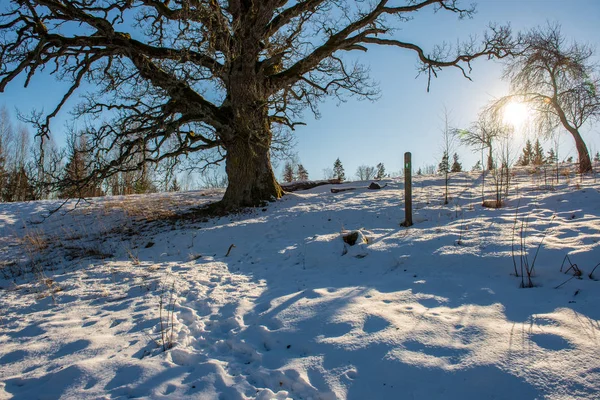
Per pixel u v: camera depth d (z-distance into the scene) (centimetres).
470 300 391
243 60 1182
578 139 1666
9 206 1620
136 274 658
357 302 420
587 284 382
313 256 645
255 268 654
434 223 721
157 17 1251
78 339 397
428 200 968
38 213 1481
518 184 1120
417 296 419
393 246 602
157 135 1092
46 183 1010
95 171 1038
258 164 1265
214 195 1738
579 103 1670
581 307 338
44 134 1126
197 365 334
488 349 291
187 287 564
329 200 1188
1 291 639
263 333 379
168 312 466
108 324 440
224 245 845
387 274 516
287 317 408
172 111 1158
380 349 314
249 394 285
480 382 259
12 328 456
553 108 1802
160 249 866
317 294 469
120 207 1502
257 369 318
